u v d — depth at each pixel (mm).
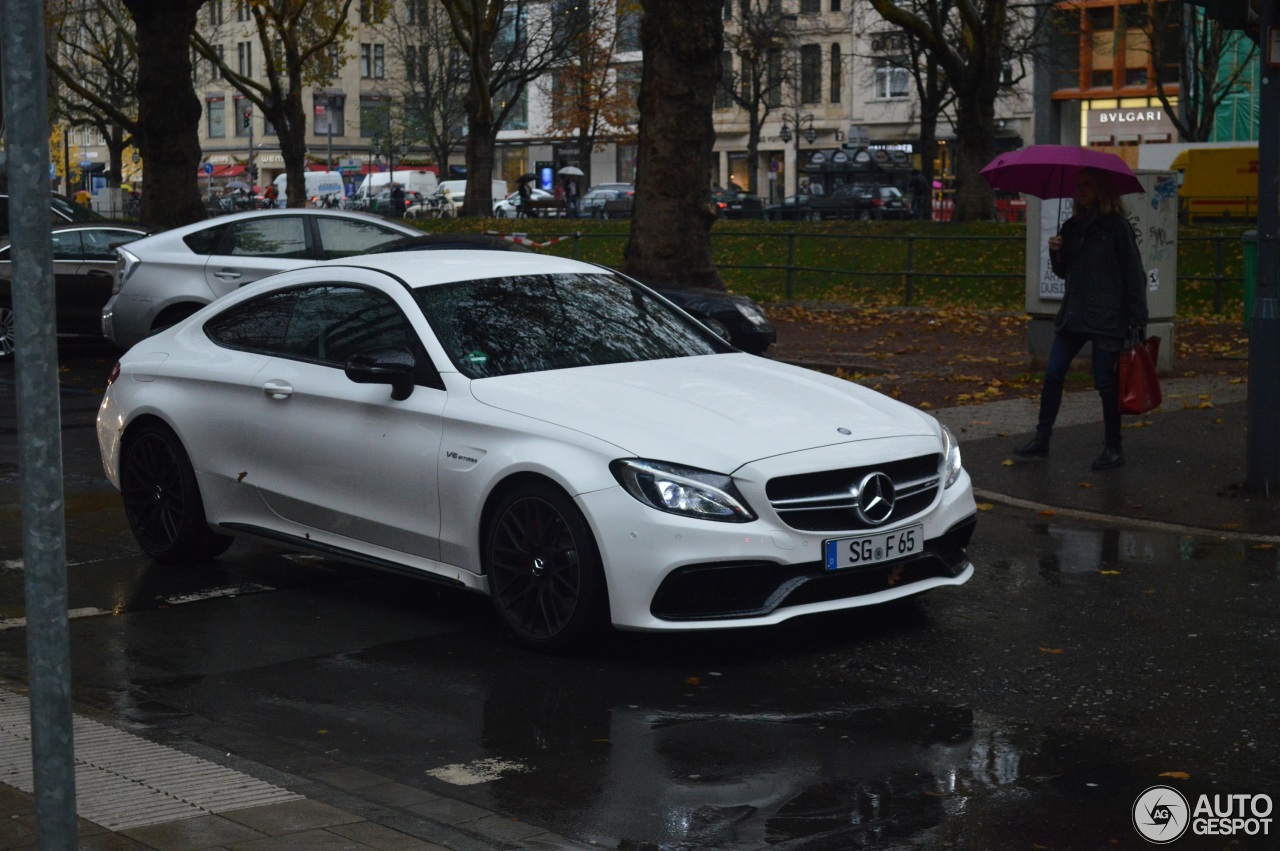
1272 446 8852
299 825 3990
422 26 72500
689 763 4754
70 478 10344
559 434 5992
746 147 79188
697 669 5844
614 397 6230
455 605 6945
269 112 44000
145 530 7848
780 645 6160
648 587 5691
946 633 6293
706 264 18688
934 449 6324
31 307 2438
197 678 5832
